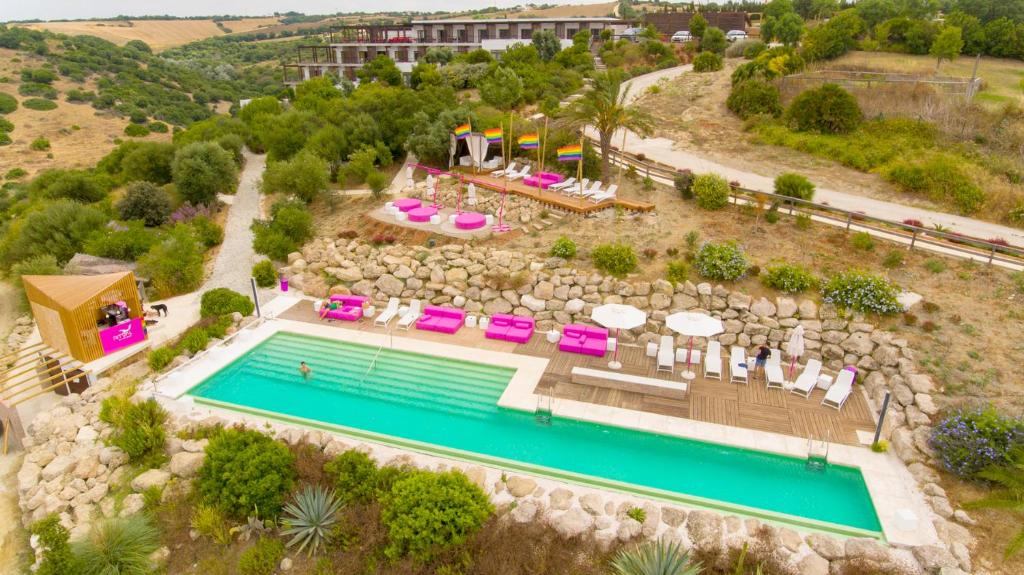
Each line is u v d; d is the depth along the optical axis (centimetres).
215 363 2388
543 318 2622
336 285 2983
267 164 4728
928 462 1753
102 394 2241
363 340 2569
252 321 2725
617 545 1521
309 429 1973
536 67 6512
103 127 10869
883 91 4391
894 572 1403
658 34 8625
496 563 1458
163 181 5006
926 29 5847
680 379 2225
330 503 1634
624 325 2159
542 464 1820
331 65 10044
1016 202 3067
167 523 1678
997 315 2191
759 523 1543
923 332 2173
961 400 1886
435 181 3831
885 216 3047
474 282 2759
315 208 3884
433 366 2377
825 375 2183
